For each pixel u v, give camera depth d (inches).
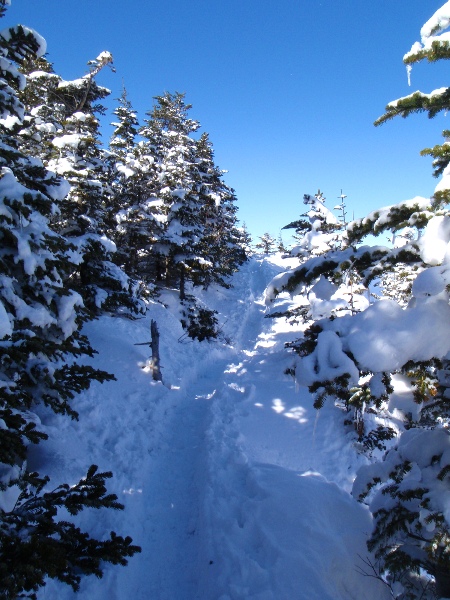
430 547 166.7
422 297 156.9
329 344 149.7
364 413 540.4
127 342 666.8
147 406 526.3
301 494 311.6
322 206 655.1
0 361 186.4
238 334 1133.1
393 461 211.8
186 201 989.8
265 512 302.7
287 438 513.7
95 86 728.3
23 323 230.4
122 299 697.6
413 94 147.8
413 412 179.5
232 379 708.0
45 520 160.2
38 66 735.1
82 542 165.3
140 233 910.4
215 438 458.0
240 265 1996.8
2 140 307.7
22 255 236.4
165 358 709.3
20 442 163.2
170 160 1167.0
